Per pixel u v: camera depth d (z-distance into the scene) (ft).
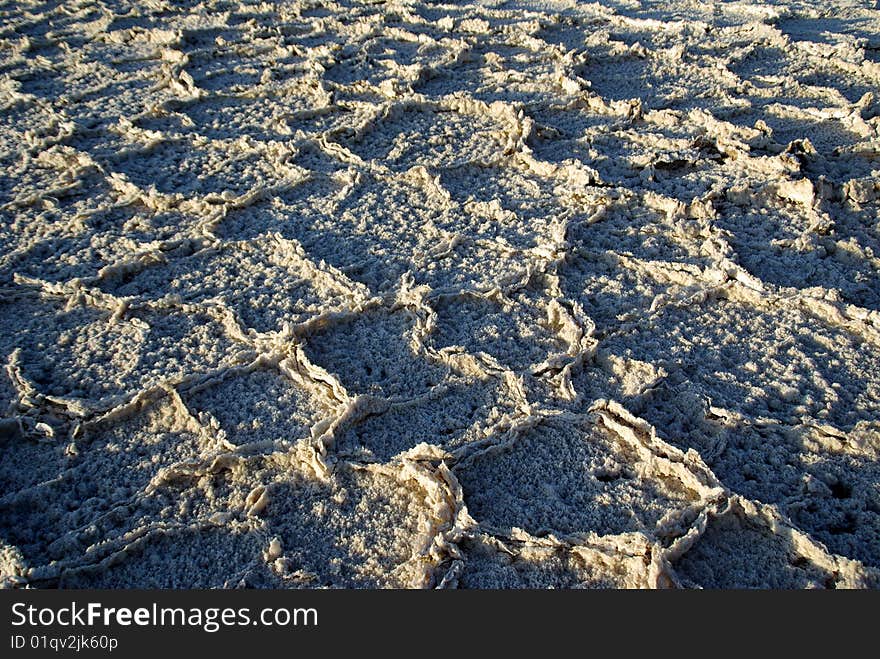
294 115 15.15
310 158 13.79
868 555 6.74
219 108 15.84
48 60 18.33
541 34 20.18
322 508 7.22
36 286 10.19
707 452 7.73
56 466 7.64
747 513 7.04
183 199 12.19
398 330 9.52
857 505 7.18
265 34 20.11
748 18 21.49
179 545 6.94
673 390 8.48
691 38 19.63
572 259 10.88
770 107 15.20
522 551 6.79
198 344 9.24
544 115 15.37
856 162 13.15
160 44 19.43
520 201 12.36
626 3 23.29
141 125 14.94
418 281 10.35
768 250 10.98
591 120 15.19
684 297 9.97
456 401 8.46
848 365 8.84
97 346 9.16
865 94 15.16
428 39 19.51
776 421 7.98
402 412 8.30
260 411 8.25
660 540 6.81
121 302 9.73
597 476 7.59
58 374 8.70
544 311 9.88
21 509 7.25
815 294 9.78
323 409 8.23
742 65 17.84
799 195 12.00
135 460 7.69
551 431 8.08
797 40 19.54
